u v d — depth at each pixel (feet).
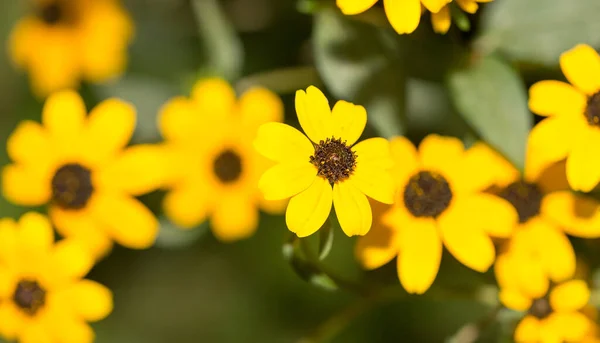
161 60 2.36
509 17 1.99
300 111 1.82
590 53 1.88
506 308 1.96
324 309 2.40
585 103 1.88
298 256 1.88
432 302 2.37
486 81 1.96
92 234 2.07
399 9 1.84
